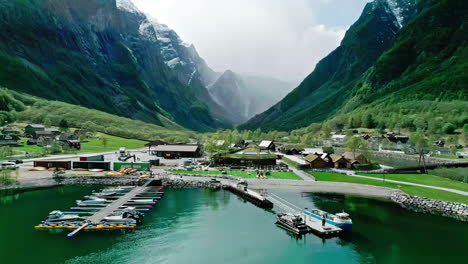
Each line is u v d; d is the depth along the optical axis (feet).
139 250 184.24
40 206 261.24
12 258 171.12
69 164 412.98
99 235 204.13
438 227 221.46
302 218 232.53
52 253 177.68
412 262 172.14
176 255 179.32
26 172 387.55
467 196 278.26
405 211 255.50
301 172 418.51
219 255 179.83
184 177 375.66
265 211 257.75
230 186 329.31
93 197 273.75
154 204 272.92
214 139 629.10
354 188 329.93
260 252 184.24
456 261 173.27
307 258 177.17
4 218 231.50
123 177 368.89
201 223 228.84
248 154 480.64
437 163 552.82
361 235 208.23
